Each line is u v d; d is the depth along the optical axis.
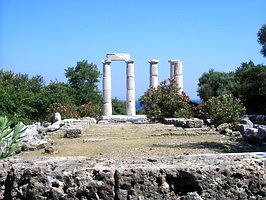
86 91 49.91
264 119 26.33
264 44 35.75
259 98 38.28
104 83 39.62
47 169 3.60
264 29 35.06
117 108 65.12
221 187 3.49
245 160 3.79
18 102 24.73
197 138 14.89
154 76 39.47
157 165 3.62
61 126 19.33
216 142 13.49
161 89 26.42
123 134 16.45
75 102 48.22
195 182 3.48
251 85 38.31
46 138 15.42
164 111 25.73
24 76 45.56
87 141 14.23
